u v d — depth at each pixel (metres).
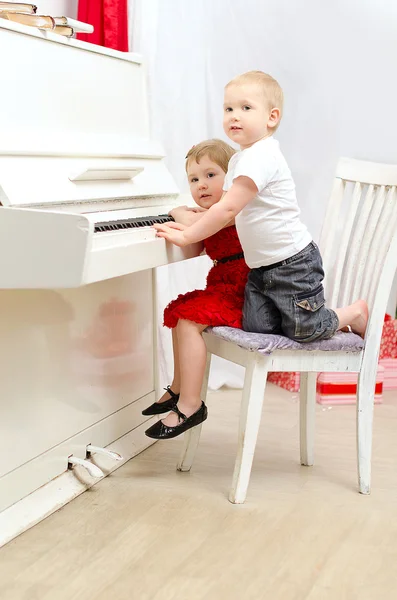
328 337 1.88
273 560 1.60
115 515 1.80
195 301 1.93
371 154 2.89
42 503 1.79
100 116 2.03
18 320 1.70
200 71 2.70
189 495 1.92
